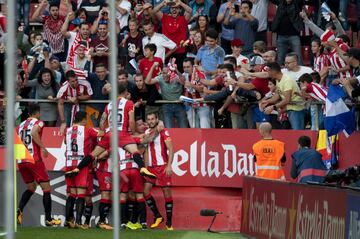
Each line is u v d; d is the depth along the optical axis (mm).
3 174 46000
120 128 42969
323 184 30031
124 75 43562
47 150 45719
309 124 46188
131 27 51281
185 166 46125
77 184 43844
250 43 52938
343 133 43750
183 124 46594
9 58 18688
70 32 52375
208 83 45844
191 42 50969
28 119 43875
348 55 43219
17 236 40688
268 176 43125
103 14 50750
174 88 46281
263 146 43219
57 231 42969
